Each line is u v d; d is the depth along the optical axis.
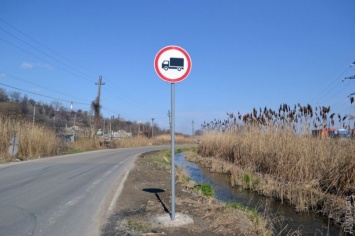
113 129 83.56
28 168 15.97
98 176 13.62
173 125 6.73
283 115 16.59
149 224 6.48
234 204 9.28
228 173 18.78
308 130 14.53
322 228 8.47
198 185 12.03
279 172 14.00
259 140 17.75
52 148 26.33
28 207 7.93
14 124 23.58
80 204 8.36
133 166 18.05
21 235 5.85
